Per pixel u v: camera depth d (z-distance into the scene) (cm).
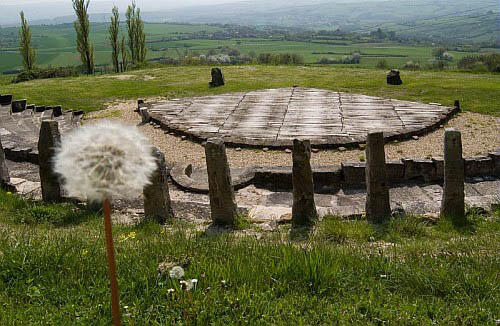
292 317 429
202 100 2012
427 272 521
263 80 2564
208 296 444
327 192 1070
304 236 735
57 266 518
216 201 801
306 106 1847
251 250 586
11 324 405
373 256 571
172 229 777
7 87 2528
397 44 14212
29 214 836
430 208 877
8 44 17488
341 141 1374
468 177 1126
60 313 425
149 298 450
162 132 1620
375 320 428
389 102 1872
